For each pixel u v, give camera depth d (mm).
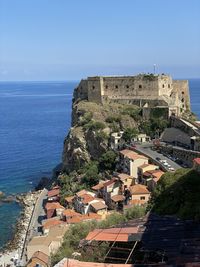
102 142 191250
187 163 157250
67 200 167625
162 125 194625
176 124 189500
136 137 190000
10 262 131125
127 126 197375
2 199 193750
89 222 111500
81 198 158250
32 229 153625
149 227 79562
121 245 76062
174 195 99312
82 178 184000
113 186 157375
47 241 126812
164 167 152125
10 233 155750
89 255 77938
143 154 170375
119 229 80375
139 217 95625
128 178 157250
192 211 85562
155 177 146250
